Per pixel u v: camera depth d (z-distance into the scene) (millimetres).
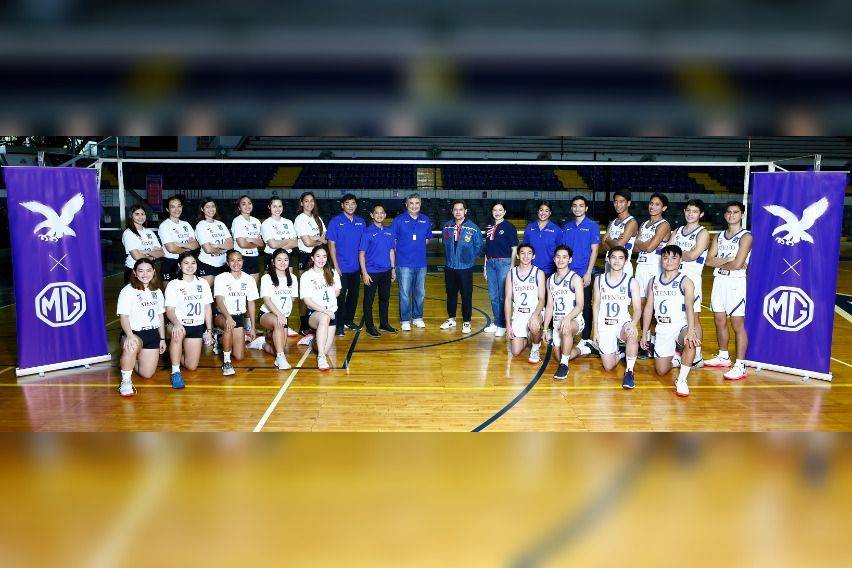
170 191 18047
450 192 19172
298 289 6207
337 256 6621
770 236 5160
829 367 4961
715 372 5289
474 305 8914
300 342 6246
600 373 5254
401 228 6871
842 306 8805
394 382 4957
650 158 18609
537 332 5535
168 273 6066
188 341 5176
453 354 5891
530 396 4617
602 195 19391
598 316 5223
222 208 17891
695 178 20531
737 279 5023
